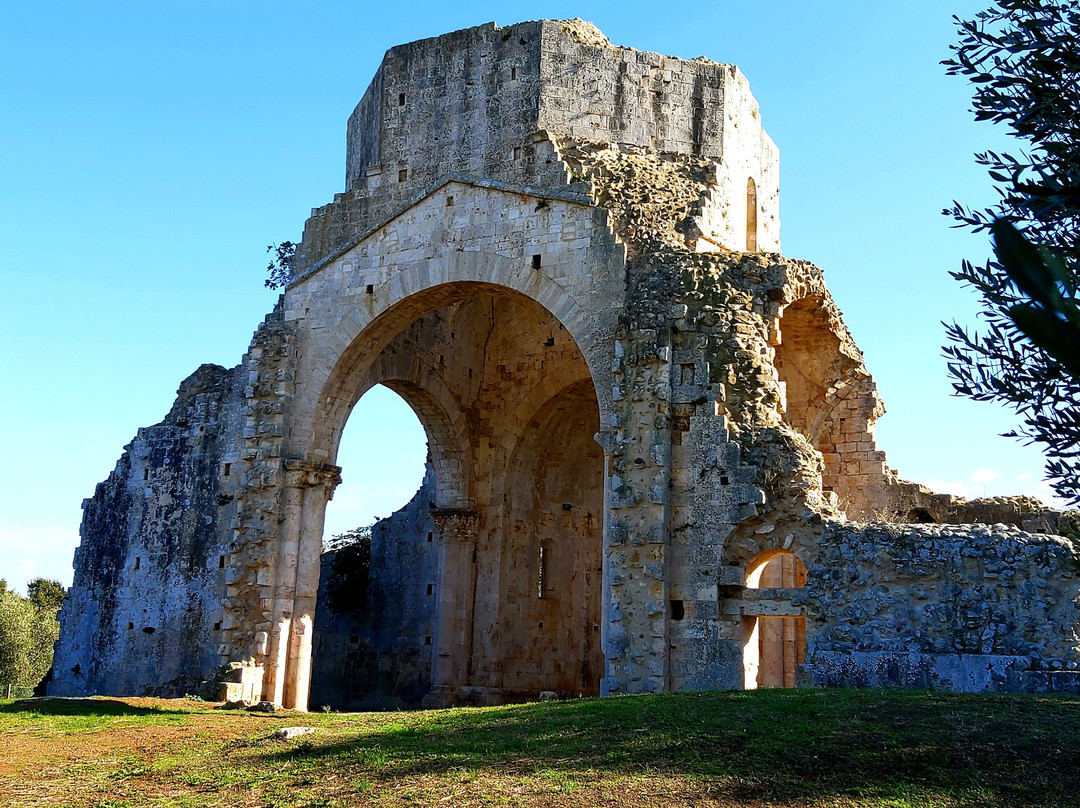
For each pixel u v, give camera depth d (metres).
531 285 33.25
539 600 42.47
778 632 36.25
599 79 37.94
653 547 28.94
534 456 43.09
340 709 42.81
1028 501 34.56
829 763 16.81
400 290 35.62
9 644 65.50
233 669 33.22
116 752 22.14
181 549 45.53
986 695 20.94
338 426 36.97
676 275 30.83
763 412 29.59
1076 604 24.23
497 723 21.55
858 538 26.84
